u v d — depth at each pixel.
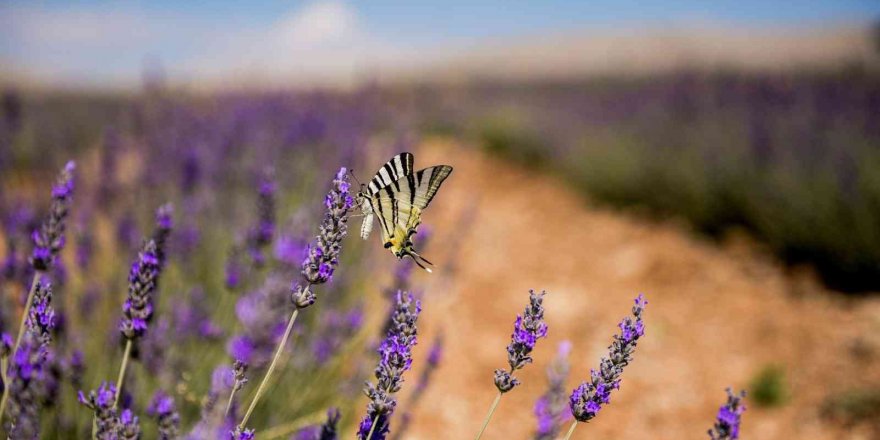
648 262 7.05
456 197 9.95
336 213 1.58
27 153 5.69
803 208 6.61
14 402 1.61
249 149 5.98
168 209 2.08
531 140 12.28
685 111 10.76
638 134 10.41
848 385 4.44
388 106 9.50
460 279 6.36
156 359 2.63
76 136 7.85
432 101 15.04
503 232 8.16
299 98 8.40
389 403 1.66
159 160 5.20
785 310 5.81
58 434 2.35
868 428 3.97
